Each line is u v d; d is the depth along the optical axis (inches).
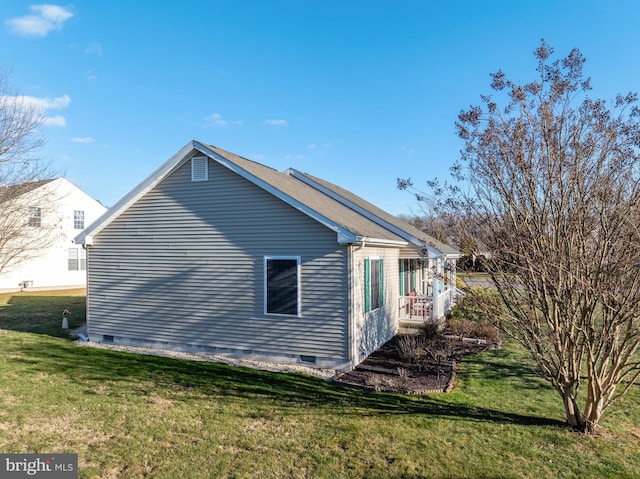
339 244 364.8
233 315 407.5
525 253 218.7
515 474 186.5
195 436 226.8
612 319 212.2
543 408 273.1
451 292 657.6
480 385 323.6
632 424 247.4
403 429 236.4
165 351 435.8
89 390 303.3
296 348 379.9
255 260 398.6
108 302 477.4
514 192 230.2
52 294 983.6
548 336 233.8
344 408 270.8
